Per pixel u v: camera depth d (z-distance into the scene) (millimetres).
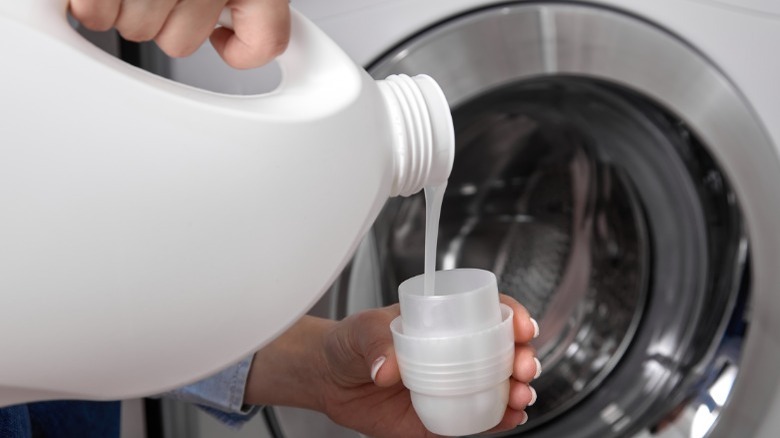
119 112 466
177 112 481
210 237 496
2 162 441
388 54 958
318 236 536
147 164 473
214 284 506
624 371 1172
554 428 1162
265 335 552
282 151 509
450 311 565
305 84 565
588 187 1132
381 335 696
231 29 572
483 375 570
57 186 453
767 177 1064
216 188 491
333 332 772
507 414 667
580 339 1171
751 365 1108
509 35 958
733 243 1112
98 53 481
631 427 1153
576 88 1031
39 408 922
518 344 635
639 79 1004
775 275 1081
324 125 524
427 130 569
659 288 1156
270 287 528
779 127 1060
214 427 1065
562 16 964
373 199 556
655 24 1013
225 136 492
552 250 1146
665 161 1099
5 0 458
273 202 511
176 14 514
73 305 472
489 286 580
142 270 482
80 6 494
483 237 1119
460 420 583
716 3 1020
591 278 1162
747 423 1118
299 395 858
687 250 1136
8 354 471
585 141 1104
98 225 465
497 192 1111
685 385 1139
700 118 1034
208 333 523
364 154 542
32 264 456
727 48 1031
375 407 815
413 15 941
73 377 500
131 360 509
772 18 1037
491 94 996
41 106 448
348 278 968
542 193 1125
